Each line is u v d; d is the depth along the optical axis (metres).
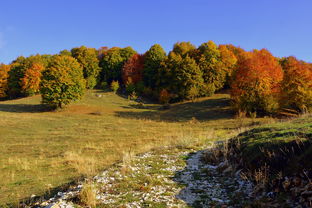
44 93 45.53
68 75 46.38
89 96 62.53
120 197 6.39
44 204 6.12
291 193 5.71
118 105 55.91
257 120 33.59
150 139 22.03
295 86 39.12
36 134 27.25
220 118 37.78
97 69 78.62
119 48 89.69
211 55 63.16
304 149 6.62
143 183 7.57
